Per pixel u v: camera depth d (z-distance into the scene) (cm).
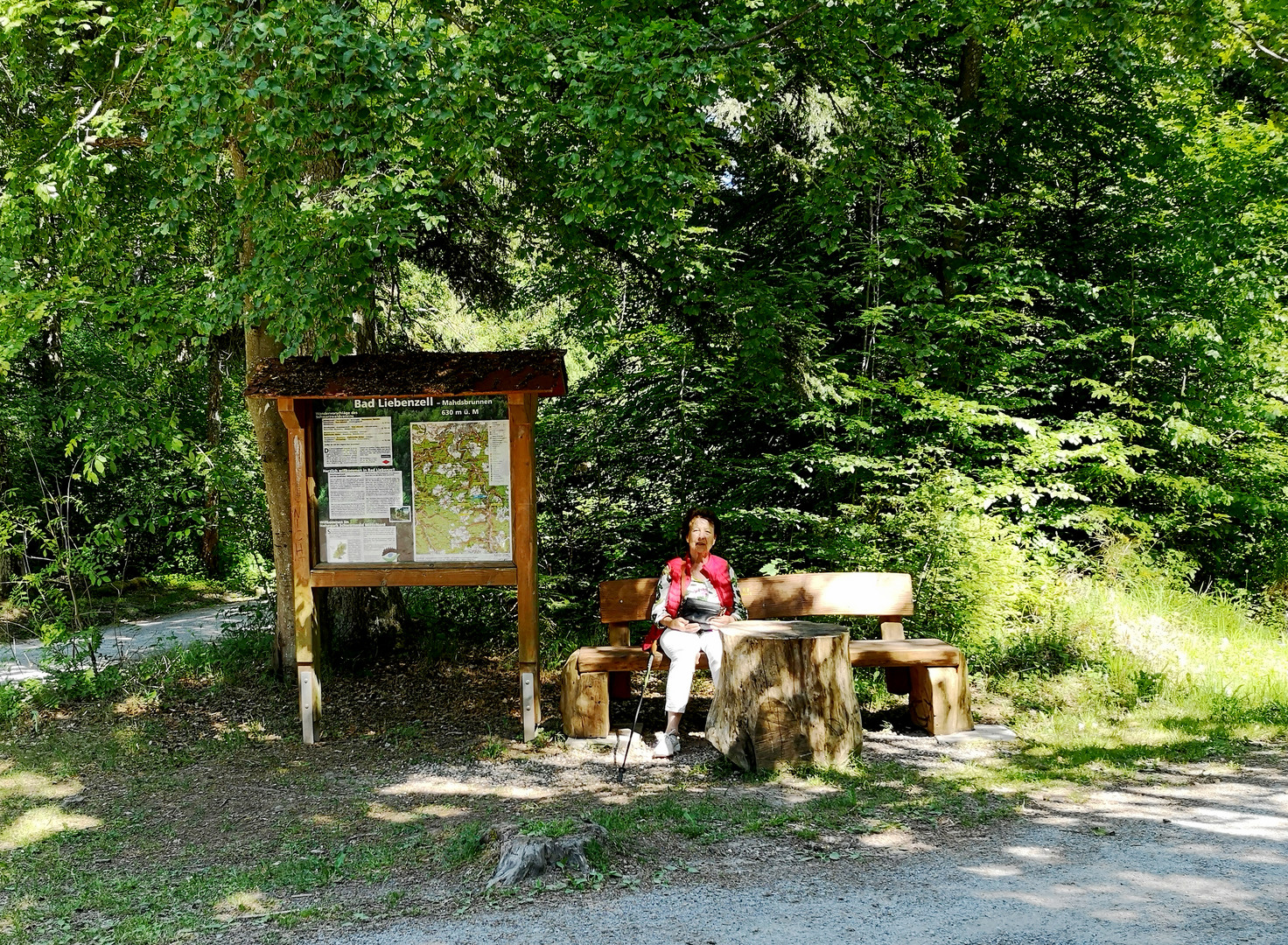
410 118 626
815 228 945
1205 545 1188
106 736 673
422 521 656
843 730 576
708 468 1013
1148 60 1105
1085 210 1228
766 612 696
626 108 598
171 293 714
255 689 798
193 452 918
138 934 368
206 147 588
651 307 1042
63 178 685
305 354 763
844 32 775
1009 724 654
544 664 887
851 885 387
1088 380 1069
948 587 848
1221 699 671
